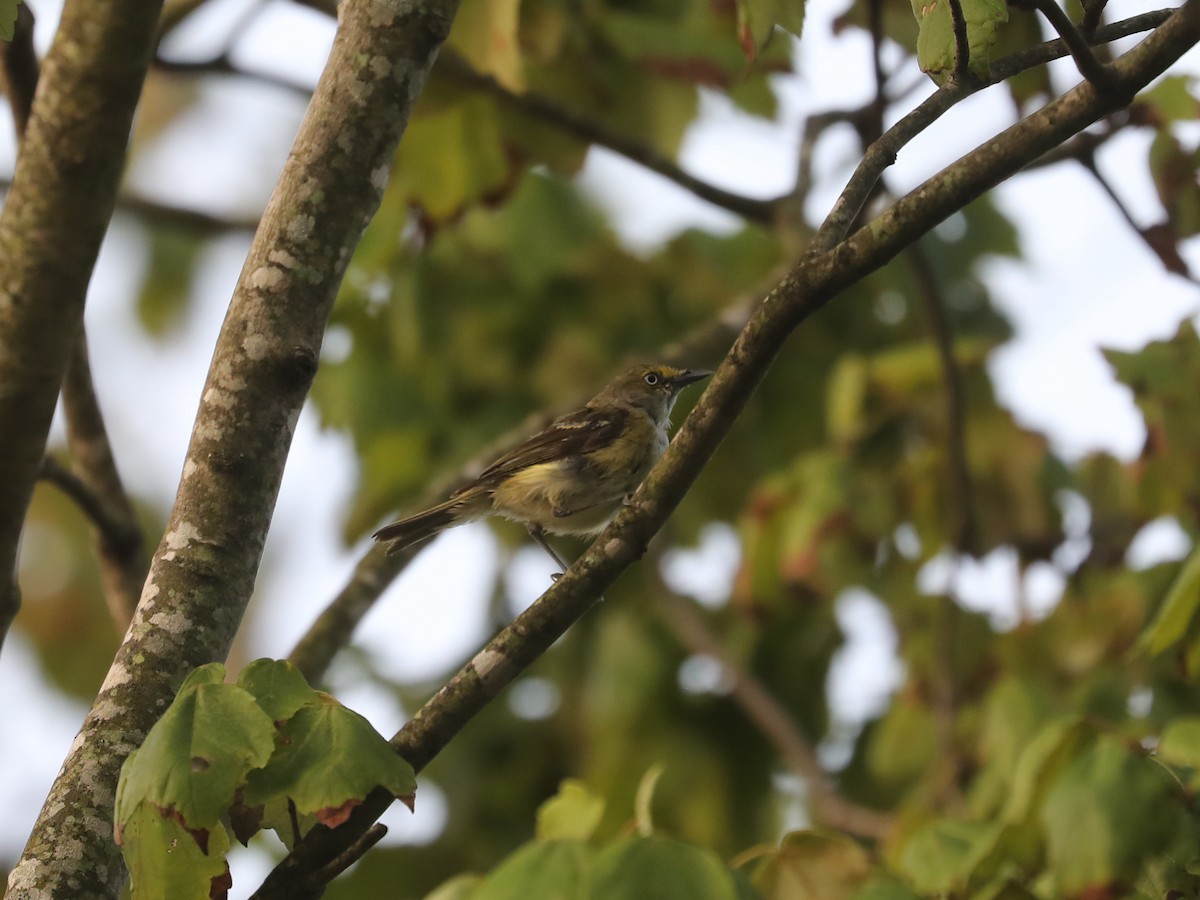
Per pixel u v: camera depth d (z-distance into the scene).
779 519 13.02
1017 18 9.78
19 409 7.14
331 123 6.52
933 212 5.96
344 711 5.27
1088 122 5.98
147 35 6.79
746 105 13.97
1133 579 11.38
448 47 11.21
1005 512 13.33
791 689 14.91
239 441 6.23
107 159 6.92
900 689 13.59
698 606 15.30
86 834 5.67
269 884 5.68
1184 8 5.83
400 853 14.00
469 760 14.38
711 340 12.96
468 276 14.95
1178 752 6.91
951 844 7.05
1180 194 10.12
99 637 16.83
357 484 14.59
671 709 14.17
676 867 5.91
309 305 6.41
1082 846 6.47
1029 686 11.31
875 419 13.45
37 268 6.98
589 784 13.85
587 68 12.64
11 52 8.88
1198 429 11.13
